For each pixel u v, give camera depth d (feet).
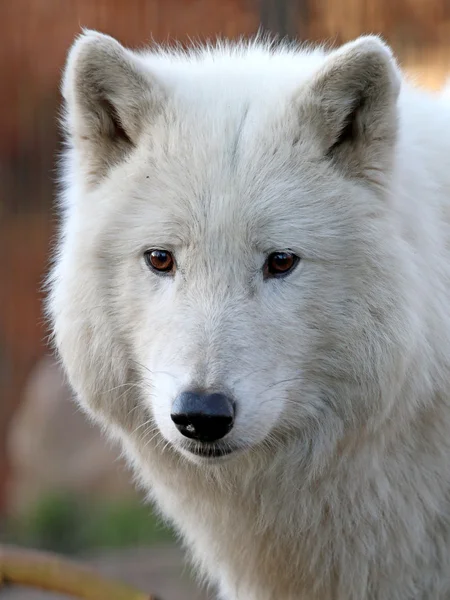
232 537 29.99
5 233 92.32
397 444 27.71
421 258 27.37
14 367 89.35
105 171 28.27
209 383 24.88
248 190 26.00
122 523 69.41
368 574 29.14
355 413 27.30
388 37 56.95
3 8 86.58
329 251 26.30
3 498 78.07
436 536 28.94
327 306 26.50
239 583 31.17
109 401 29.07
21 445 76.95
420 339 26.76
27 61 88.33
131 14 79.77
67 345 28.99
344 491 28.19
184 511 30.81
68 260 28.63
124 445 31.37
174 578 57.31
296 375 26.63
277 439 27.89
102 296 27.96
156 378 26.27
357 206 26.48
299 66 29.89
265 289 26.22
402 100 30.09
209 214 25.88
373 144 26.43
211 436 25.03
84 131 28.04
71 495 72.69
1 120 90.48
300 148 26.68
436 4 56.44
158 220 26.43
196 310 25.71
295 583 30.12
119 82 27.30
